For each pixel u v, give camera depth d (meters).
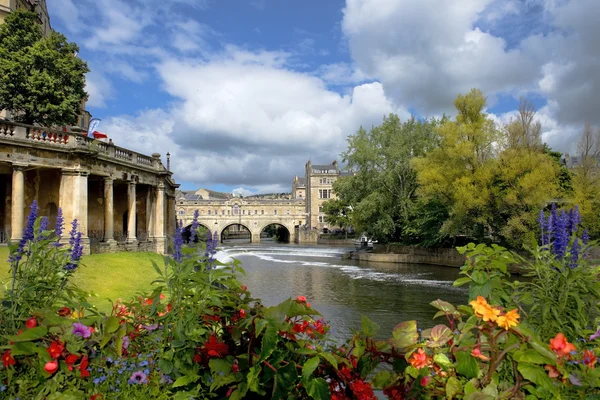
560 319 3.87
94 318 3.81
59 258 4.79
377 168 43.59
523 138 34.19
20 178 18.59
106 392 3.52
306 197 115.75
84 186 20.73
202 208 100.94
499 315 2.70
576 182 31.64
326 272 32.53
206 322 4.12
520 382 2.80
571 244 4.57
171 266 4.33
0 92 26.48
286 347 3.48
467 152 32.16
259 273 31.81
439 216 36.84
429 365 3.05
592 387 2.82
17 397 3.29
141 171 27.56
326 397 3.01
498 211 31.81
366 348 3.44
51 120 28.22
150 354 3.92
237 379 3.49
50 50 27.69
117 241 24.91
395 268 35.72
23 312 4.05
